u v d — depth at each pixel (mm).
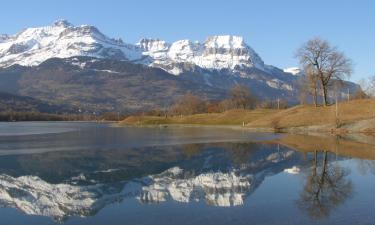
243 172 43750
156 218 26062
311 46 131500
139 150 67500
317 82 135625
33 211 28688
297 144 72812
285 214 26172
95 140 92250
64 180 40281
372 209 27016
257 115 169375
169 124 190125
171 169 46562
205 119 186250
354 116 115062
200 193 33344
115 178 41094
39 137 105688
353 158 52562
